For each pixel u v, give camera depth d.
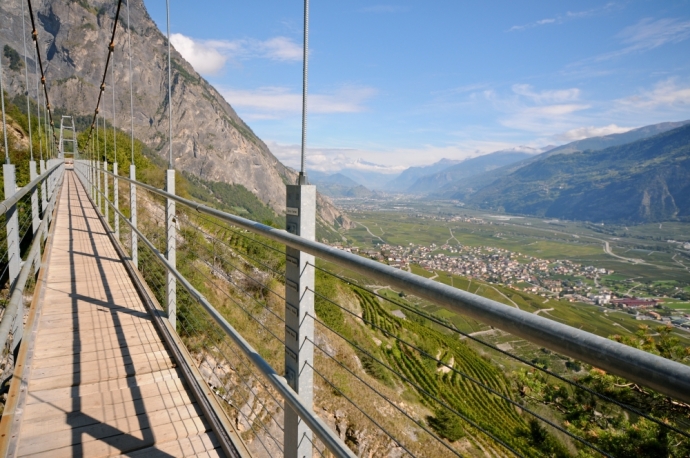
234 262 11.67
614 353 0.58
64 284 4.77
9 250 3.09
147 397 2.62
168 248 3.38
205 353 7.62
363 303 27.92
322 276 25.05
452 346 27.64
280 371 11.23
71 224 8.98
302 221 1.46
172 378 2.86
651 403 4.28
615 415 4.59
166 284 3.51
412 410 16.14
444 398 19.73
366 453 11.64
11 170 3.20
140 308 4.11
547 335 0.67
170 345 3.20
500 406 20.22
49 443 2.15
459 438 15.35
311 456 1.52
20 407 2.35
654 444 3.98
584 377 4.87
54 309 3.99
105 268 5.56
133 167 7.19
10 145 23.91
